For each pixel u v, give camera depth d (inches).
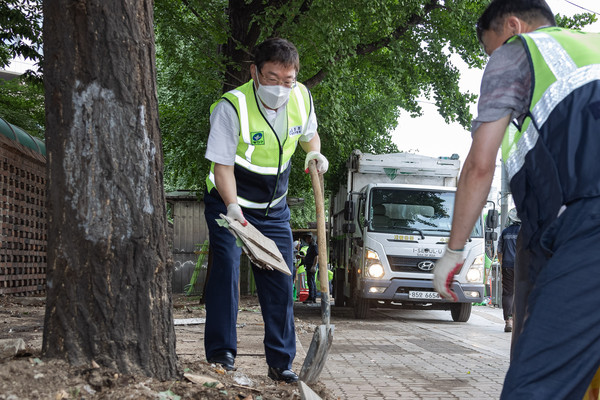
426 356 293.4
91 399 102.0
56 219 112.8
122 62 115.2
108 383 107.1
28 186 511.5
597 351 71.4
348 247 591.2
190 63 567.2
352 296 554.3
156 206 118.0
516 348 75.0
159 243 117.7
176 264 889.5
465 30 651.5
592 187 74.4
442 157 557.9
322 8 467.8
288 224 157.9
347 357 284.8
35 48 594.6
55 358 110.3
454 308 528.7
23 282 500.1
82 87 113.7
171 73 730.8
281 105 147.0
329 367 253.1
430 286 504.7
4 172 454.3
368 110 797.2
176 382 114.7
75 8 113.5
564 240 75.1
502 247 421.4
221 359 149.9
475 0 629.0
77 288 111.3
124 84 115.3
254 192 150.5
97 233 111.7
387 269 503.5
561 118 78.1
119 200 113.5
